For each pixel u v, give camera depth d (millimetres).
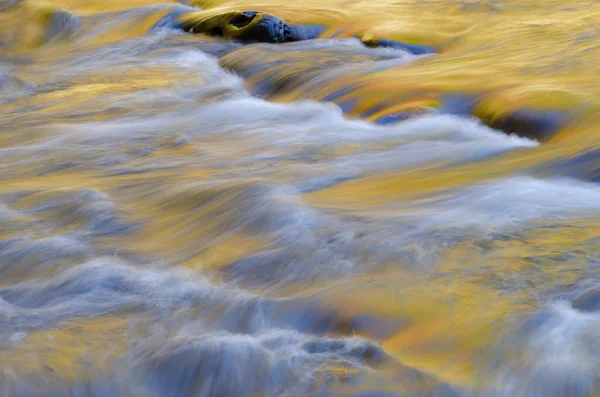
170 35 17203
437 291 4645
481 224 5656
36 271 5777
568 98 8648
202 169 8164
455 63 11938
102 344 4500
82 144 9680
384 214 6066
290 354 4234
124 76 14211
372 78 11289
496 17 15805
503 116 8734
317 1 19297
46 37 17781
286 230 5922
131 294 5230
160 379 4223
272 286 5148
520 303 4406
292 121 10305
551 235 5332
